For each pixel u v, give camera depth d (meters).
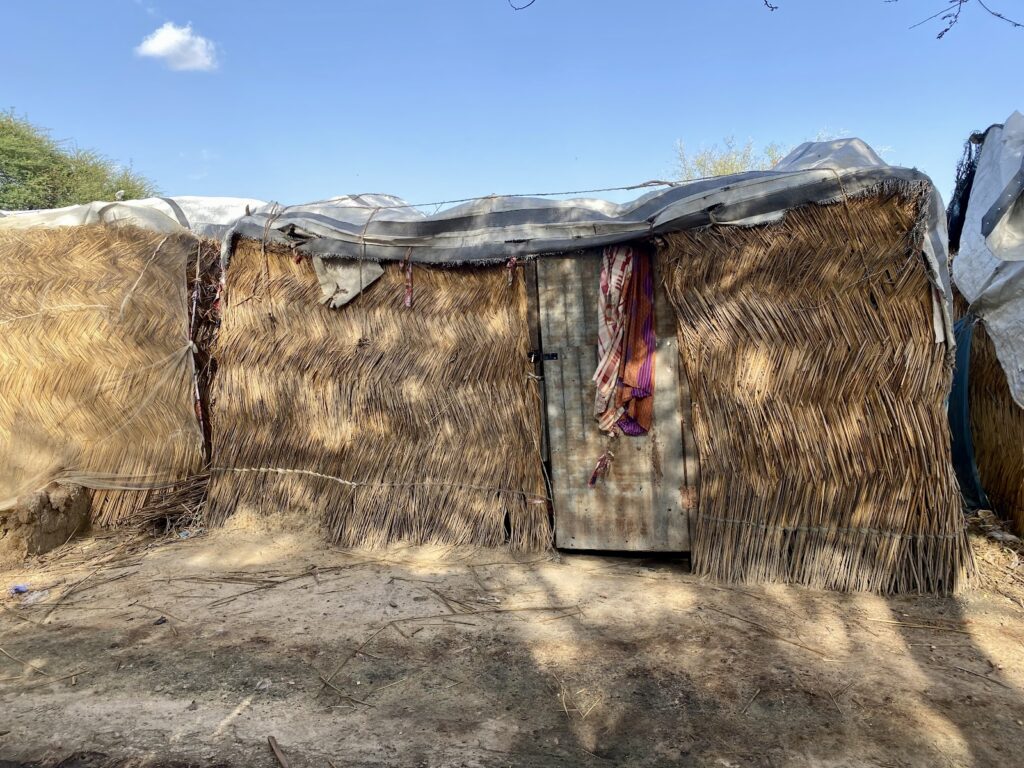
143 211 6.41
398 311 5.51
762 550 4.59
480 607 4.30
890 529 4.37
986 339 5.26
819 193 4.36
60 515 5.64
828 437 4.42
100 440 6.09
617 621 4.07
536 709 3.17
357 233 5.48
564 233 5.08
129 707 3.23
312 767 2.77
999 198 4.27
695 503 4.89
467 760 2.80
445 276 5.40
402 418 5.45
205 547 5.43
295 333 5.75
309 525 5.61
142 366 6.08
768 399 4.51
